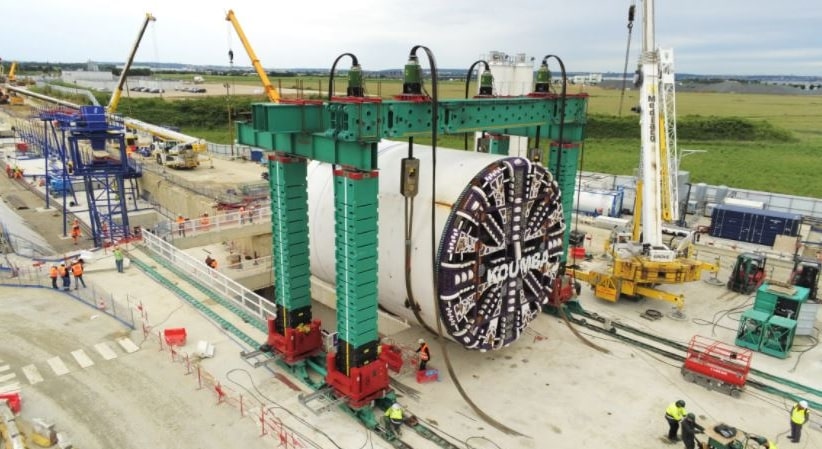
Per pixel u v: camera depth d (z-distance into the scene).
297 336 18.05
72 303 23.34
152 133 71.38
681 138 115.38
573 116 21.12
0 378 17.38
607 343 21.16
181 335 19.83
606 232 36.75
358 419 15.90
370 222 14.82
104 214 42.62
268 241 36.09
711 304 25.44
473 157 18.03
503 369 19.03
